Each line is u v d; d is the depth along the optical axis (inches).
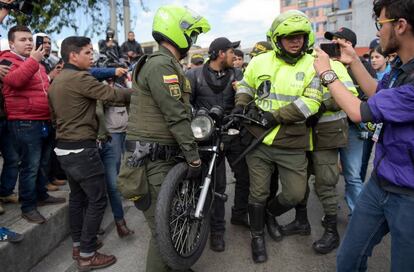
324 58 71.9
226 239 133.2
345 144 118.9
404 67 65.1
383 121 63.8
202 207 94.2
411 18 61.7
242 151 124.8
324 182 119.5
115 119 146.5
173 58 89.8
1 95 124.7
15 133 121.3
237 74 134.1
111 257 119.3
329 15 1075.3
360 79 85.7
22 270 111.8
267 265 115.3
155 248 93.7
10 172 136.6
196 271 112.0
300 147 109.4
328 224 121.9
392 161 66.9
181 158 94.0
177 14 90.1
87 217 113.7
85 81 107.9
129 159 90.0
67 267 117.8
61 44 112.1
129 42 346.3
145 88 88.3
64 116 109.3
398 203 66.6
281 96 109.2
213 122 98.0
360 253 75.1
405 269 67.1
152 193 91.6
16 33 124.0
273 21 108.6
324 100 111.3
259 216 117.4
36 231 118.6
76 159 110.1
